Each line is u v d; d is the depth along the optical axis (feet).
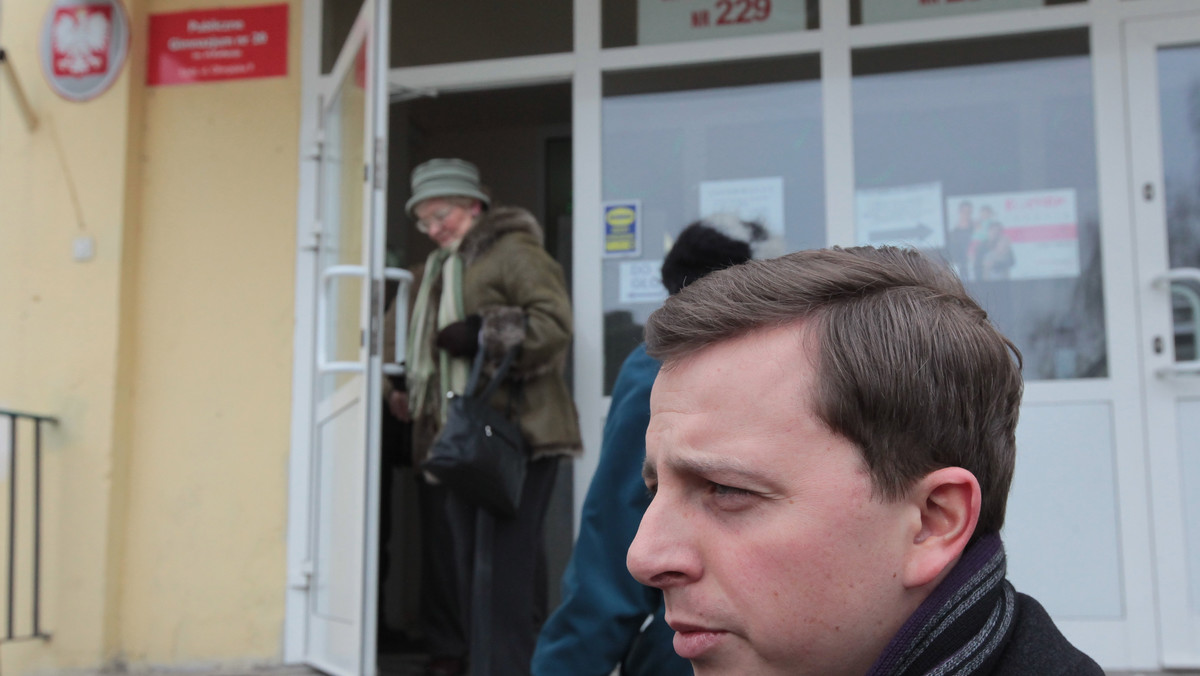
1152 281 10.45
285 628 11.52
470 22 12.33
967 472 2.14
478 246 10.39
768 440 2.11
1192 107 10.66
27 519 11.77
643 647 4.93
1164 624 10.00
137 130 12.37
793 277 2.23
